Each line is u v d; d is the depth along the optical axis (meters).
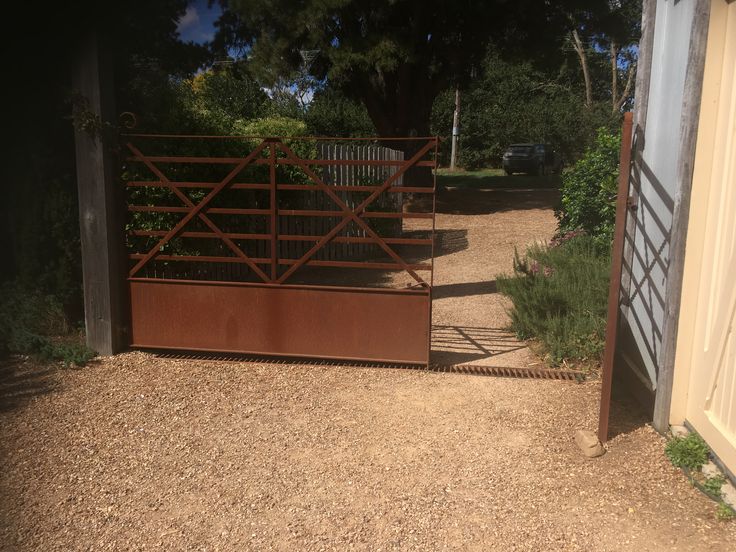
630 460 4.04
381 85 19.34
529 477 3.86
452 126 38.91
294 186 5.73
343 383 5.41
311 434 4.45
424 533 3.32
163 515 3.51
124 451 4.23
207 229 7.43
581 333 6.01
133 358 6.03
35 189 6.56
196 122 7.41
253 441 4.36
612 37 19.08
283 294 5.83
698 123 4.07
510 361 6.02
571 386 5.35
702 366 4.09
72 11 5.59
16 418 4.75
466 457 4.11
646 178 5.19
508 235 13.86
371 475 3.90
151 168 5.93
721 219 3.93
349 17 15.88
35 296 6.61
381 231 12.21
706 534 3.27
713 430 3.90
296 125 10.97
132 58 7.17
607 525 3.36
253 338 5.93
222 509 3.55
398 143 19.42
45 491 3.76
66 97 5.88
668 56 4.76
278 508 3.56
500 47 19.47
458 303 8.30
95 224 5.93
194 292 5.98
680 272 4.21
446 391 5.23
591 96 40.97
